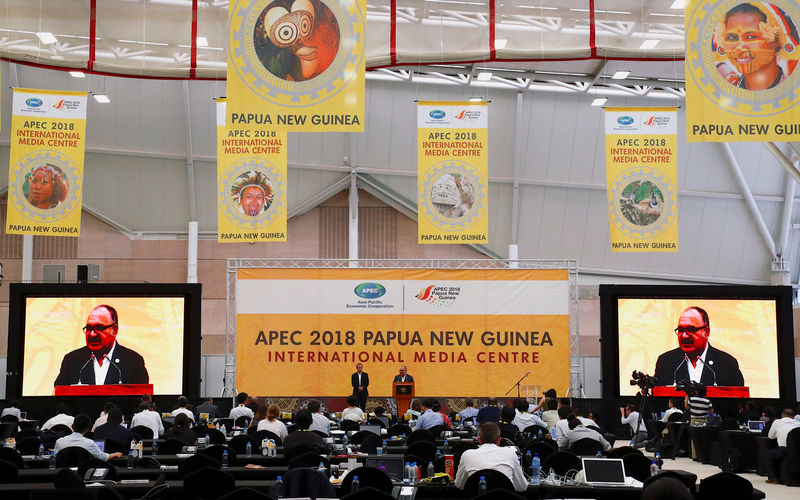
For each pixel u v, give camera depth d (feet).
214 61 56.13
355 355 71.31
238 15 35.78
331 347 71.26
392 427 50.11
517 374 71.26
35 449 42.50
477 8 53.57
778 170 92.73
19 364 71.05
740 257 98.78
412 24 53.31
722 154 92.12
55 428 51.06
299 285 71.67
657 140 57.31
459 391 71.15
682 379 71.56
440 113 55.47
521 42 53.47
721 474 25.72
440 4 53.21
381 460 30.58
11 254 98.12
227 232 58.70
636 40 54.08
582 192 96.07
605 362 71.97
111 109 92.79
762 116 36.09
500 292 71.92
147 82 91.15
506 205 96.63
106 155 95.76
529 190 95.76
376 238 100.63
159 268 98.73
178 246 99.19
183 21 56.54
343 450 41.29
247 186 58.80
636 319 72.28
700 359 71.67
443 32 53.31
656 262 99.60
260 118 35.50
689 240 97.76
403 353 71.36
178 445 40.52
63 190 55.93
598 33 54.19
